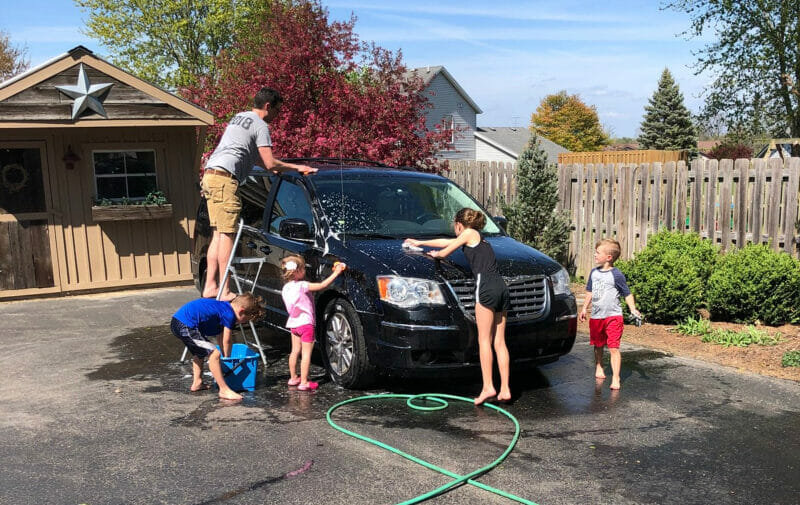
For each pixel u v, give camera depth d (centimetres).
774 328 737
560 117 7112
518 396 533
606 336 562
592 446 428
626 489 366
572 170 1098
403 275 502
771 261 745
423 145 1138
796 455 416
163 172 1034
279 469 387
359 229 582
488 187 1263
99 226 997
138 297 971
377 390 547
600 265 563
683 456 412
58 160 962
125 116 938
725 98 1734
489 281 482
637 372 602
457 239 502
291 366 550
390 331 494
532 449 421
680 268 772
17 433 445
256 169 718
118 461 399
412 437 440
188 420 470
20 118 879
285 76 1128
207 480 372
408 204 628
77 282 987
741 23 1641
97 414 483
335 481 371
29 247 955
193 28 3272
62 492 359
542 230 1071
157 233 1038
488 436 443
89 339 723
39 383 562
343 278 532
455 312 495
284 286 551
